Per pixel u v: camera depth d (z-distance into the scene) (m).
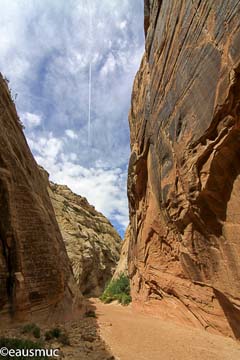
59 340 9.77
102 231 75.00
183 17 13.05
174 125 13.98
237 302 10.34
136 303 22.77
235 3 8.85
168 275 17.23
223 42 9.55
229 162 10.34
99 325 13.77
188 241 13.57
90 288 53.78
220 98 9.70
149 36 19.27
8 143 14.28
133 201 24.78
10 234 11.98
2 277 11.15
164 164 15.97
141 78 22.61
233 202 10.29
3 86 17.52
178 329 13.62
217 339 11.49
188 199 12.34
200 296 13.45
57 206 60.31
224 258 11.01
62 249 18.72
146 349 9.76
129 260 27.67
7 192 12.43
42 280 13.02
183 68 12.97
